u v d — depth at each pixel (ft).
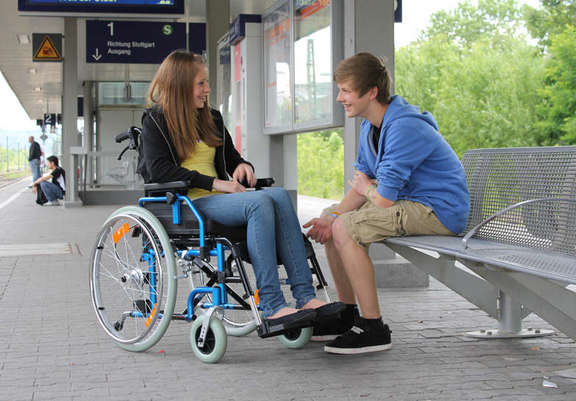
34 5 37.11
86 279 19.71
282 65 30.09
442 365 11.27
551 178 11.53
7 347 12.48
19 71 89.81
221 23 40.96
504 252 10.39
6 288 18.42
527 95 115.96
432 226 12.00
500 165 12.82
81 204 53.42
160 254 11.91
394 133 11.82
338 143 128.16
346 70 12.12
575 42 109.60
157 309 11.86
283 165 33.81
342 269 12.85
